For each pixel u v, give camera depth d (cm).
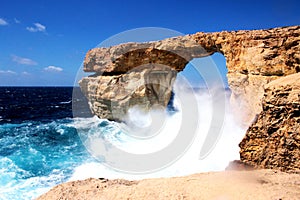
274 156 928
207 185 657
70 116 3284
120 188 689
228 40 2125
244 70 1995
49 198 660
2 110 3872
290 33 1761
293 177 732
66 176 1152
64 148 1641
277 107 945
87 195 662
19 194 1000
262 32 1930
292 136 885
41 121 2861
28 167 1303
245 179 703
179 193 621
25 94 8606
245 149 1034
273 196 569
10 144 1778
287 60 1711
